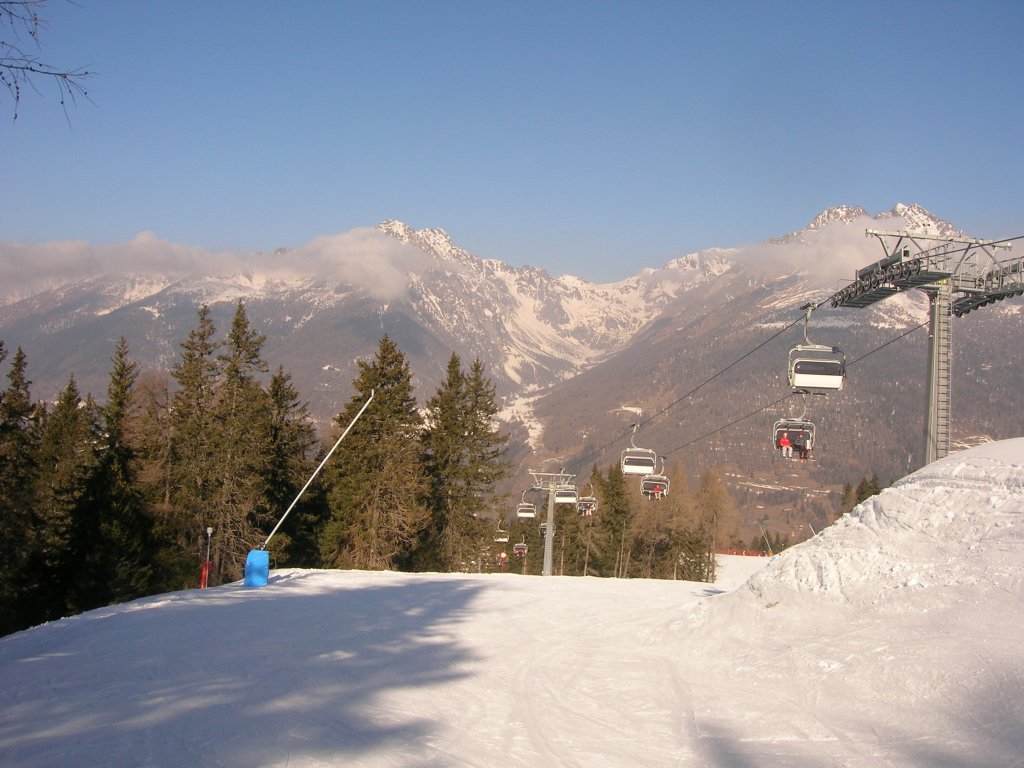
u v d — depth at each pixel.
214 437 47.09
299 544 54.44
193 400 48.72
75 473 42.78
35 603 38.81
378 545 48.72
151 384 49.88
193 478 46.78
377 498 48.72
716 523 89.50
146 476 46.34
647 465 40.62
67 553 39.59
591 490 85.12
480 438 56.81
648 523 88.25
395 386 50.28
